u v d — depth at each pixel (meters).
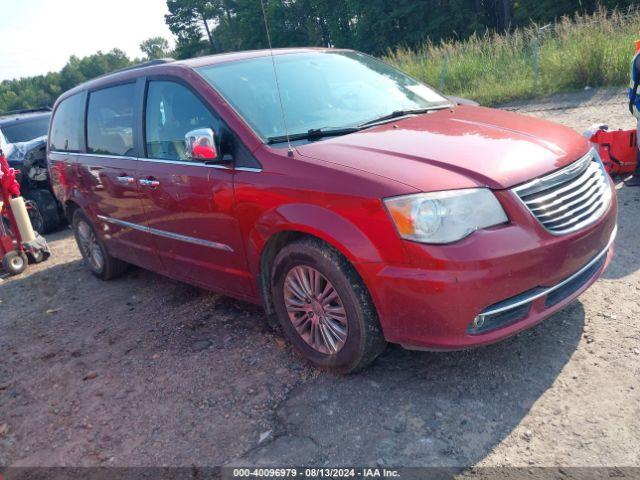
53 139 6.15
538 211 2.95
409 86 4.58
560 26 15.30
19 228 6.84
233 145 3.66
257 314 4.44
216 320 4.48
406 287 2.86
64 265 6.84
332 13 53.38
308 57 4.57
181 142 4.09
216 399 3.42
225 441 3.04
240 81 4.04
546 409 2.88
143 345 4.29
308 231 3.16
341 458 2.76
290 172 3.29
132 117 4.63
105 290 5.69
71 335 4.74
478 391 3.09
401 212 2.83
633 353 3.19
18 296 6.01
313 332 3.48
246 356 3.85
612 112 9.72
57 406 3.68
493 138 3.33
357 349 3.20
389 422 2.96
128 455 3.07
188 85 4.07
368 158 3.15
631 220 5.13
